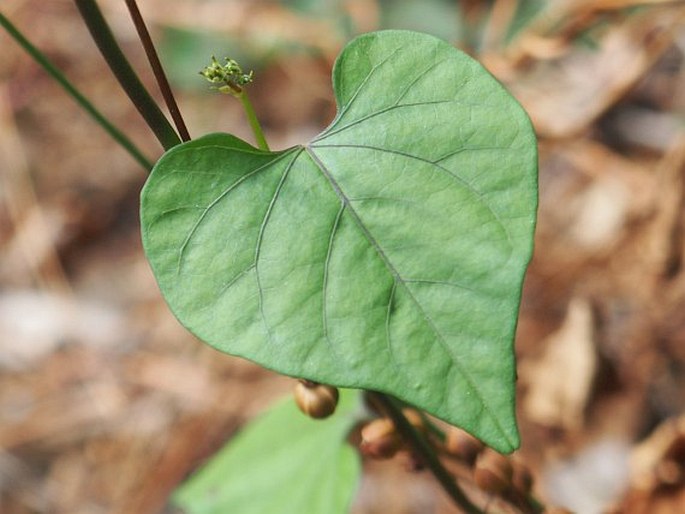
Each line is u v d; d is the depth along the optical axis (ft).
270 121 2.38
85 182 2.46
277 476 1.07
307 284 0.69
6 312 2.30
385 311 0.68
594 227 1.90
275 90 2.38
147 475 2.01
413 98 0.72
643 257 1.82
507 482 0.93
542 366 1.79
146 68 2.43
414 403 0.67
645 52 1.71
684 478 1.42
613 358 1.78
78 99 0.97
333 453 1.05
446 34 2.11
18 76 2.56
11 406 2.16
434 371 0.67
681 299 1.77
